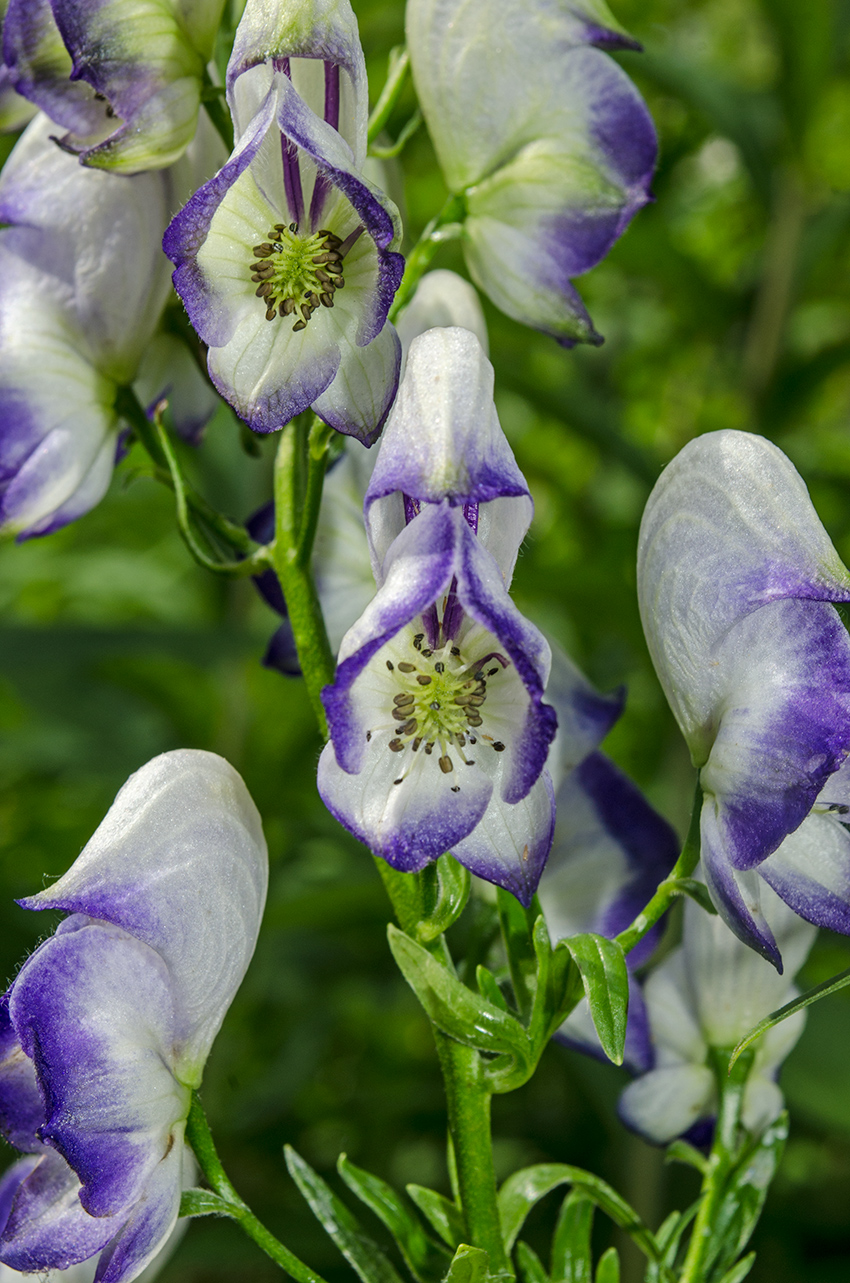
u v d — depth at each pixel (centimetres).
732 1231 35
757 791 31
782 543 32
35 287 35
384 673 30
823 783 31
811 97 54
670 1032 35
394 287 30
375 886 54
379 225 30
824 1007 45
